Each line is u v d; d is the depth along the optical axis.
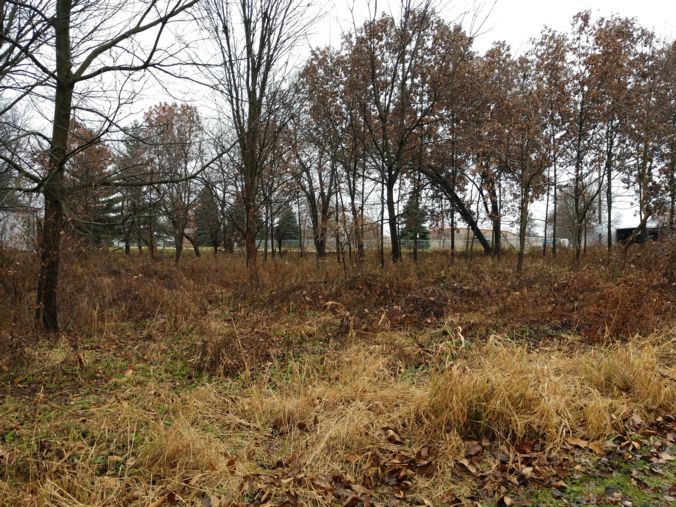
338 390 4.70
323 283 10.44
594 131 16.05
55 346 6.26
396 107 15.02
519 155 13.25
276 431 4.04
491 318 7.53
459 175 18.44
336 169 16.80
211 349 5.75
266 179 17.36
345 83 14.47
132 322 7.80
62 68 6.25
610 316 6.62
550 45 14.03
